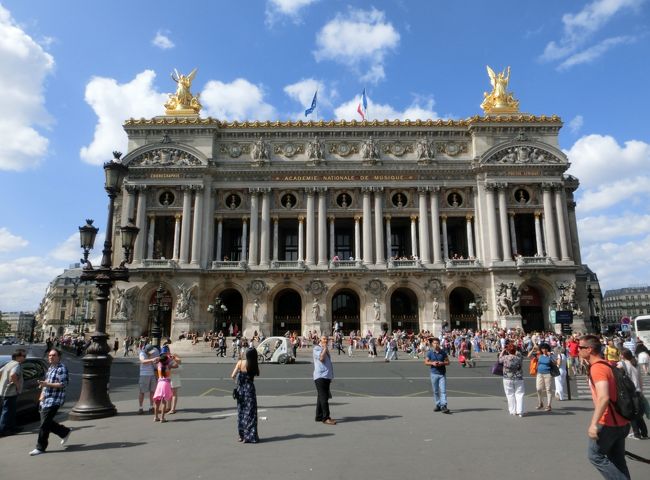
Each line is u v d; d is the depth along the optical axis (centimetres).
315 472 1123
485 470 1124
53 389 1409
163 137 7256
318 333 6656
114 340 6538
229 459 1245
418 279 6844
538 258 6756
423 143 7281
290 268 6850
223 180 7238
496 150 7119
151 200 7156
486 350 5756
